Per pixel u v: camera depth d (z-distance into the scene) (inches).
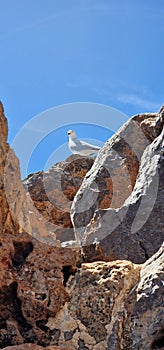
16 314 405.4
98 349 391.9
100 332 396.2
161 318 380.8
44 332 401.1
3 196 474.0
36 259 424.5
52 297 408.2
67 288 417.1
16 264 425.7
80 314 404.8
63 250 436.1
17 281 411.5
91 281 415.8
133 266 423.5
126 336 386.6
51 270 420.5
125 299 400.5
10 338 393.1
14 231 489.7
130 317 386.9
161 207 560.4
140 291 394.9
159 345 381.7
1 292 406.6
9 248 426.9
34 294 406.9
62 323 404.2
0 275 407.8
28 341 397.1
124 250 547.2
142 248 543.5
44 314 405.4
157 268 404.8
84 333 398.6
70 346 396.2
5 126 502.0
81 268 428.1
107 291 405.4
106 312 399.9
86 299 407.8
